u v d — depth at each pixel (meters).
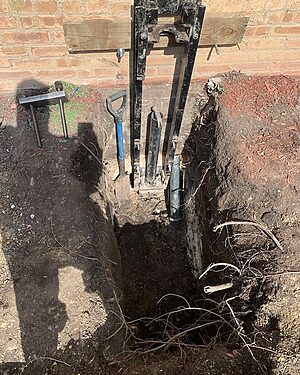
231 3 2.69
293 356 2.17
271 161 2.89
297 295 2.37
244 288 2.52
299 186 2.78
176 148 3.89
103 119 3.40
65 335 2.38
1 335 2.34
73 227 2.77
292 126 3.08
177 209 3.89
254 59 3.21
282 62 3.27
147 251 3.77
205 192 3.34
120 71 3.12
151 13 2.41
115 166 3.80
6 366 2.27
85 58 2.98
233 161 2.94
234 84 3.27
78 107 3.18
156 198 3.99
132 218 3.92
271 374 2.15
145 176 3.96
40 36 2.78
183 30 2.68
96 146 3.20
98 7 2.60
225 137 3.05
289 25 2.92
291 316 2.31
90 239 2.75
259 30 2.94
